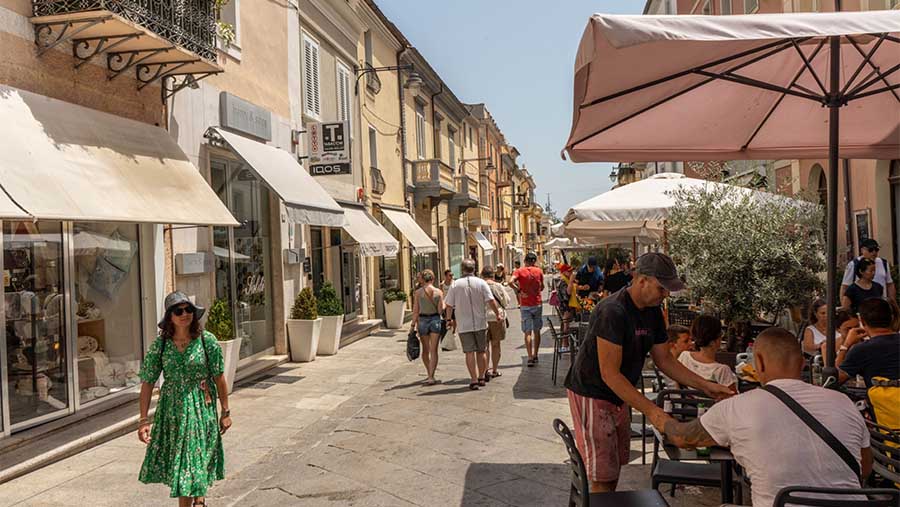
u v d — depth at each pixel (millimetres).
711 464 4090
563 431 3344
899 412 3848
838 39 3941
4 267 6098
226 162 10289
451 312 9305
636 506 3295
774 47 4004
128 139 7344
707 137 5148
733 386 4523
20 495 5191
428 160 22984
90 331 7234
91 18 6301
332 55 15469
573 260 35000
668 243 7410
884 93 4820
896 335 4559
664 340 3896
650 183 8609
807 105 4898
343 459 6109
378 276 19031
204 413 4391
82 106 6914
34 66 6320
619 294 3809
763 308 6383
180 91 8789
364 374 10711
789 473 2607
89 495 5199
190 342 4422
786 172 13555
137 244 8094
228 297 10148
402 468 5770
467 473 5559
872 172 10117
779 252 6184
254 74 11094
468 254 34156
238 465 6062
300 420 7730
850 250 10930
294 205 9703
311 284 13516
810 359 6105
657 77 3744
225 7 10289
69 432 6504
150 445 4324
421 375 10453
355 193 16375
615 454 3855
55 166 5801
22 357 6281
